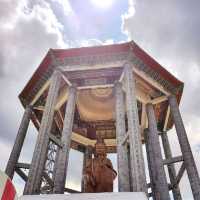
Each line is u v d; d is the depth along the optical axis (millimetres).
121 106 23328
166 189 21562
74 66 24844
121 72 25328
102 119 34219
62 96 26875
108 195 11391
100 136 34531
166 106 28812
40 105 29219
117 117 22500
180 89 27766
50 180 20172
